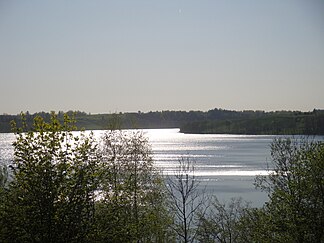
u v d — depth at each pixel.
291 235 23.11
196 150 164.75
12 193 16.34
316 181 22.75
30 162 16.16
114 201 17.94
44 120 16.89
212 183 72.31
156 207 28.22
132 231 17.97
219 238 32.31
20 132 16.47
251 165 105.12
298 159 23.88
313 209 22.78
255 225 26.36
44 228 15.74
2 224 15.77
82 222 16.41
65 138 16.84
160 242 28.80
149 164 29.33
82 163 16.81
